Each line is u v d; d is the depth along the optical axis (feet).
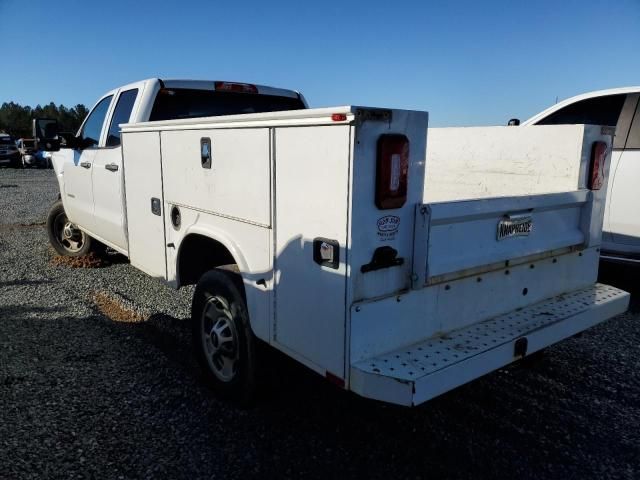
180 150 11.07
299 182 7.65
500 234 8.66
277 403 10.33
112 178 15.43
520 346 8.17
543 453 9.02
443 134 13.43
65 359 12.45
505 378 11.87
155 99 14.60
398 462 8.69
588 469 8.59
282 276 8.25
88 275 20.06
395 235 7.33
